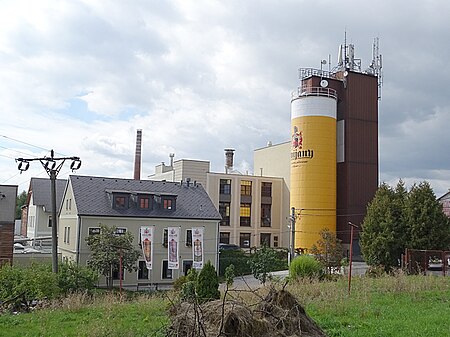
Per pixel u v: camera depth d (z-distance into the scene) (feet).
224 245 173.37
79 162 81.87
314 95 172.35
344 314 43.83
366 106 182.09
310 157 170.40
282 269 148.77
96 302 57.47
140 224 127.03
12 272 69.41
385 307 47.42
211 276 57.47
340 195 176.96
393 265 116.06
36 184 199.00
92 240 110.83
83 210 121.80
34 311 56.70
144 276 124.06
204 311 27.09
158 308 49.88
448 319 40.32
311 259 90.12
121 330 37.81
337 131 181.37
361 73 183.11
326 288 60.29
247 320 26.14
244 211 197.98
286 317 28.94
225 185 196.13
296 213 170.09
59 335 37.78
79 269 79.82
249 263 126.72
